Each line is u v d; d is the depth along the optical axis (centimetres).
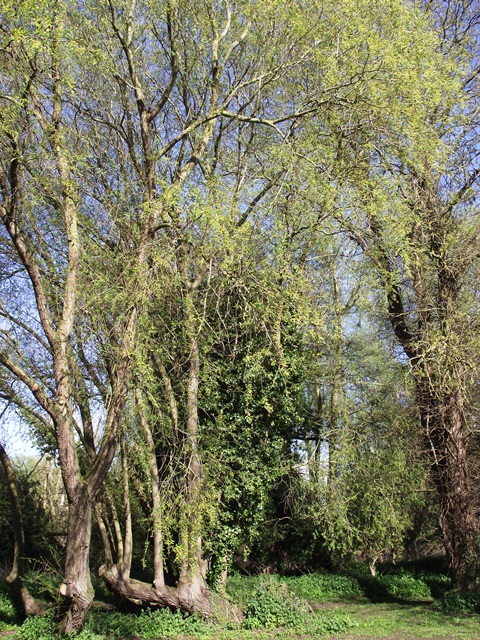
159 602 1303
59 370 1082
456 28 1739
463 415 1593
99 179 1326
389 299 1591
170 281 1199
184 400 1357
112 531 1408
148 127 1270
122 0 1188
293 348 1509
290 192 1317
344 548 1747
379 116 1204
